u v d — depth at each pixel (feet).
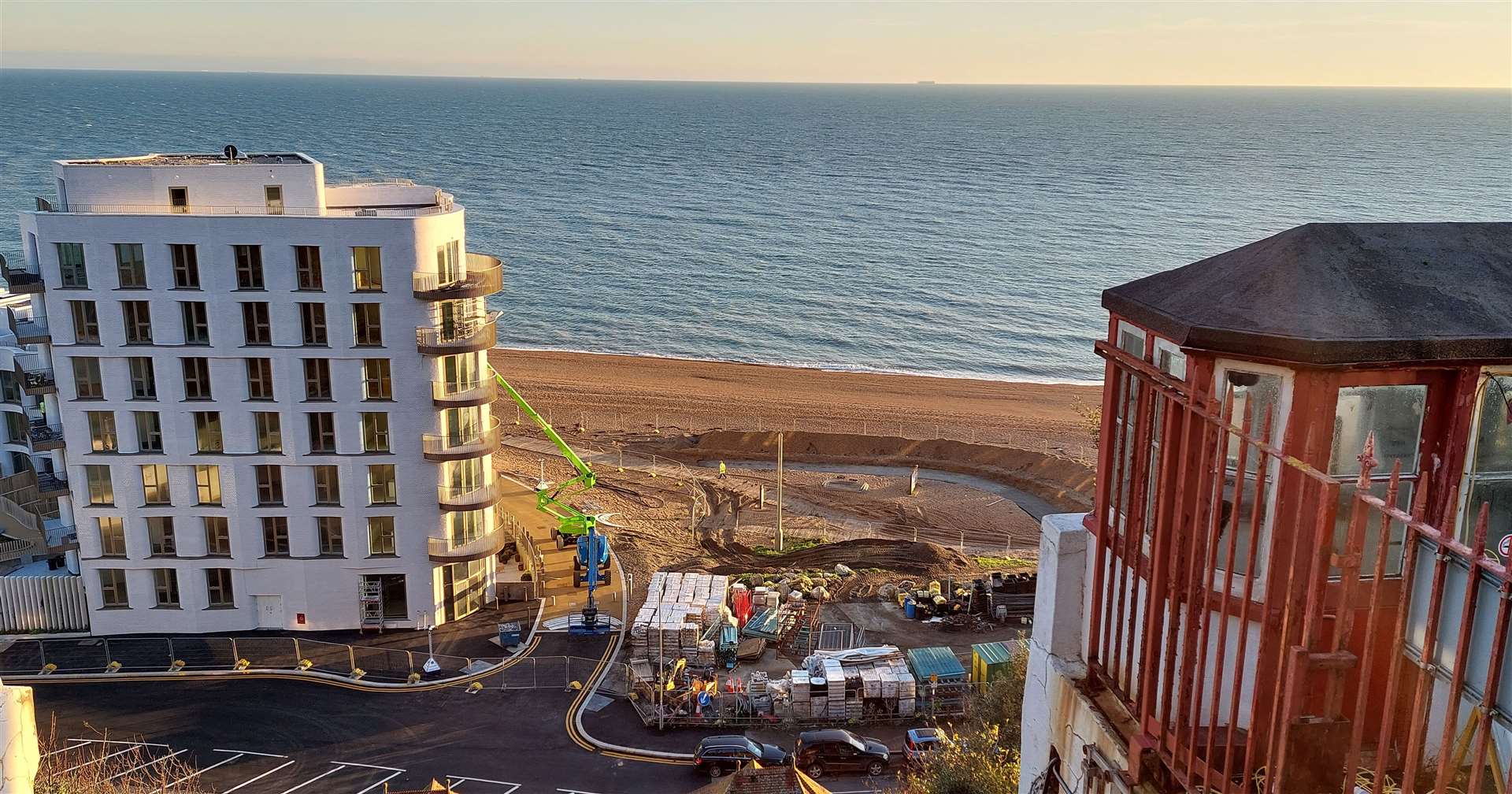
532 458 305.53
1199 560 43.86
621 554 235.20
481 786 152.76
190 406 182.50
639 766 158.10
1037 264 645.10
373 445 187.21
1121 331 51.03
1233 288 44.52
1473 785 33.40
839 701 169.17
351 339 180.24
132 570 190.70
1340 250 44.57
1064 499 284.00
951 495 288.30
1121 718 52.31
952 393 389.60
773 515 269.03
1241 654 41.63
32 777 51.29
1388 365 39.68
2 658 185.16
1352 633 43.73
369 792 150.92
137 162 191.93
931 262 645.51
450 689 178.60
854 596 216.74
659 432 331.57
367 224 174.60
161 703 173.47
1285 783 38.96
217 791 150.71
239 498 187.62
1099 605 54.19
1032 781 61.26
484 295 185.26
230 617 193.77
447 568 198.70
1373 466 35.96
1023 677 143.33
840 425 344.69
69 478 190.90
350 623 195.21
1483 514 31.78
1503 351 39.70
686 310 523.70
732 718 168.66
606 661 188.34
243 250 175.83
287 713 171.42
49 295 176.04
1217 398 43.45
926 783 122.72
